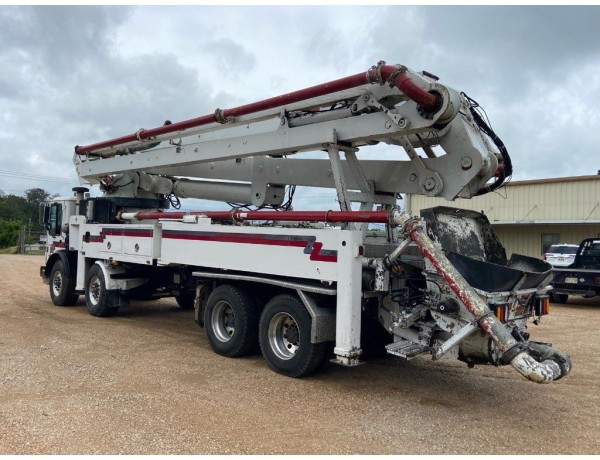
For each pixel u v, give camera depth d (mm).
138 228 8242
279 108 6539
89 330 8117
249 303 6488
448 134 5578
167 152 8258
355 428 4379
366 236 6102
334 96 5949
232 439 4070
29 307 10344
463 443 4117
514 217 23422
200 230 7012
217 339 6734
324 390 5410
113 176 9969
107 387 5266
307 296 5617
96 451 3770
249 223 6961
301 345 5672
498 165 5781
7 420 4324
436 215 5457
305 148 6418
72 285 10352
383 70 5285
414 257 5547
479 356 4730
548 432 4418
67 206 10773
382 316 5566
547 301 5402
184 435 4117
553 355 4488
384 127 5523
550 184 22422
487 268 4727
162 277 9172
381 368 6371
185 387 5352
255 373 5949
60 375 5633
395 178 6195
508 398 5328
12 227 46250
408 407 4961
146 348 7020
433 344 4945
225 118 7047
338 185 6000
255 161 7871
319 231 5480
